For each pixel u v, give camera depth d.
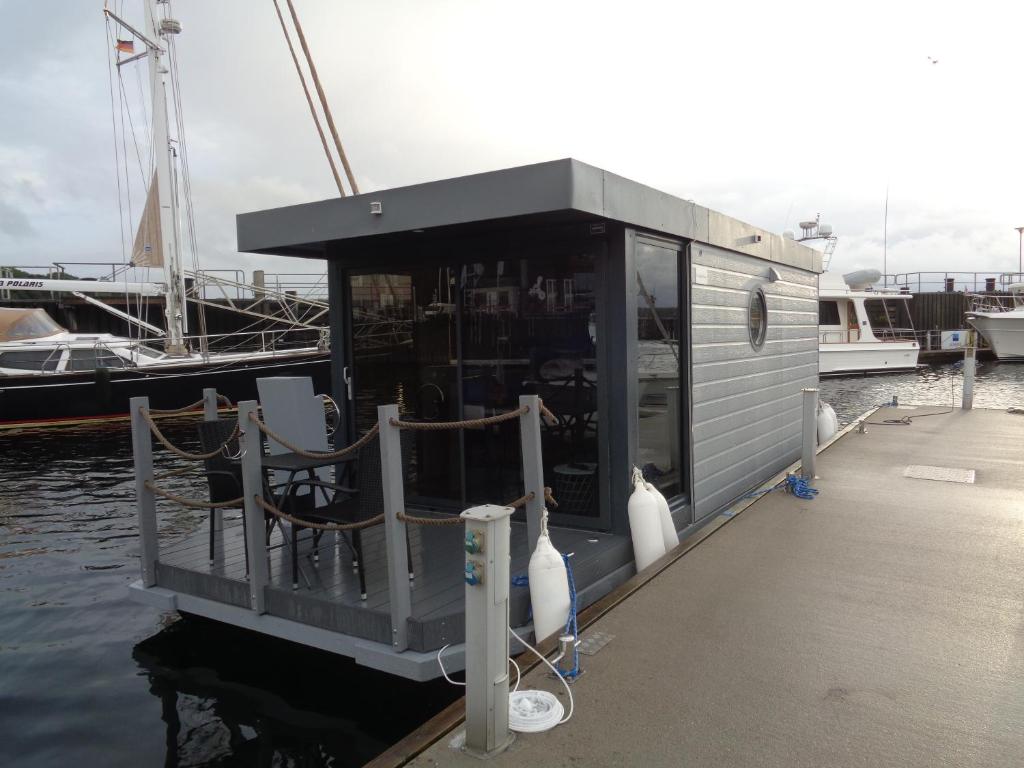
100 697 4.17
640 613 3.71
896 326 38.44
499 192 4.14
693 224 5.40
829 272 28.42
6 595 6.14
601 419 4.75
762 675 3.03
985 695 2.85
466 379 5.23
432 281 5.32
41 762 3.54
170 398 18.67
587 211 4.05
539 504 3.76
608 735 2.59
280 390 4.57
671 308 5.32
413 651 3.42
